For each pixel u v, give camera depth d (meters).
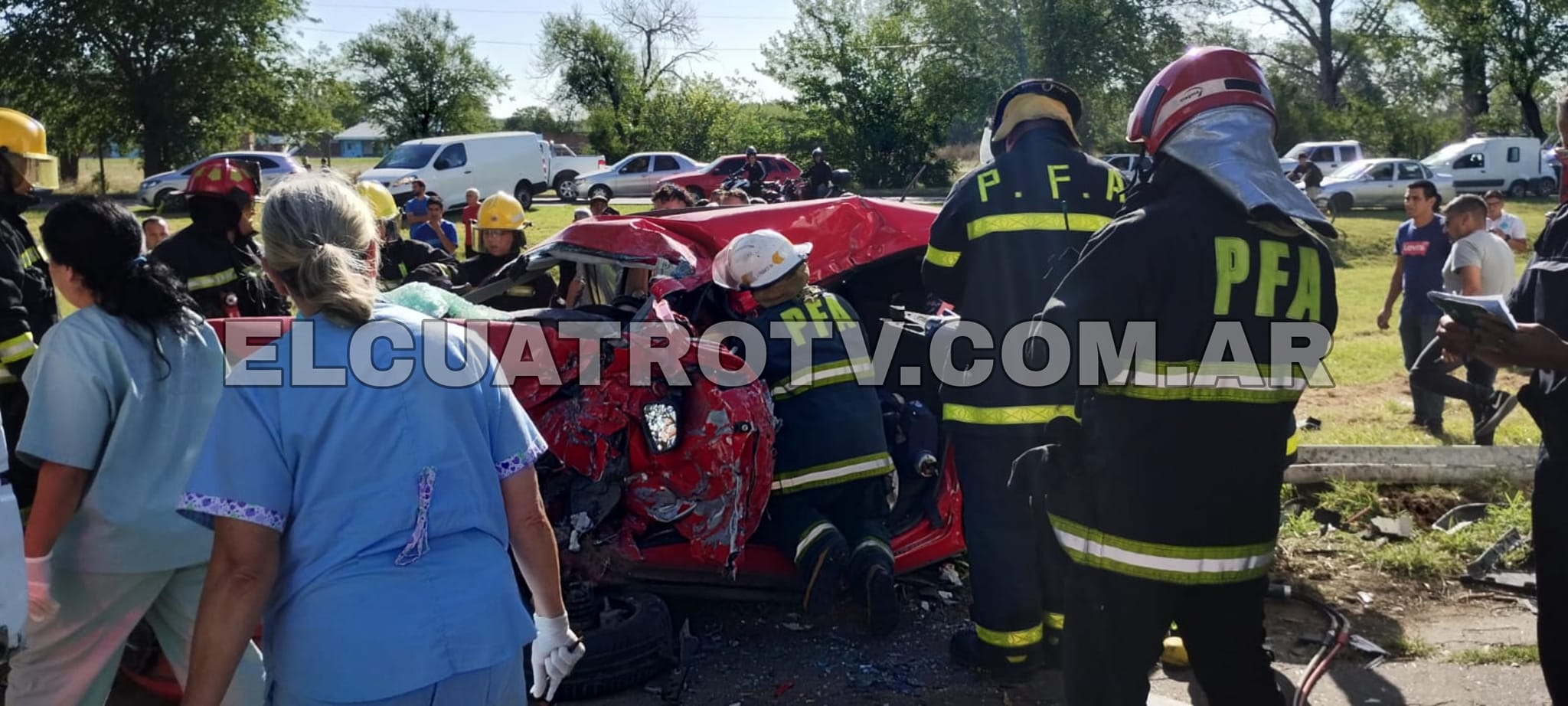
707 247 5.34
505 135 31.83
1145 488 2.85
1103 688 3.00
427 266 7.16
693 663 4.34
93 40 37.69
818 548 4.23
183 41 39.03
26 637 2.84
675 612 4.79
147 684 4.08
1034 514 3.21
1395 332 13.12
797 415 4.38
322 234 2.36
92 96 38.56
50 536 3.04
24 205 4.46
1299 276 2.87
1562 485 3.07
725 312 4.62
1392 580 5.02
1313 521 5.63
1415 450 6.25
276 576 2.27
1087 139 48.28
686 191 11.34
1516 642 4.38
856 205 5.61
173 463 3.21
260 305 5.32
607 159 53.28
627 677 4.02
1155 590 2.88
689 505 4.10
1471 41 47.78
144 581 3.21
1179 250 2.80
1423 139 52.84
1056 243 3.85
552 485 4.13
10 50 37.34
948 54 46.06
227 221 5.18
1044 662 4.10
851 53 45.78
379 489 2.27
